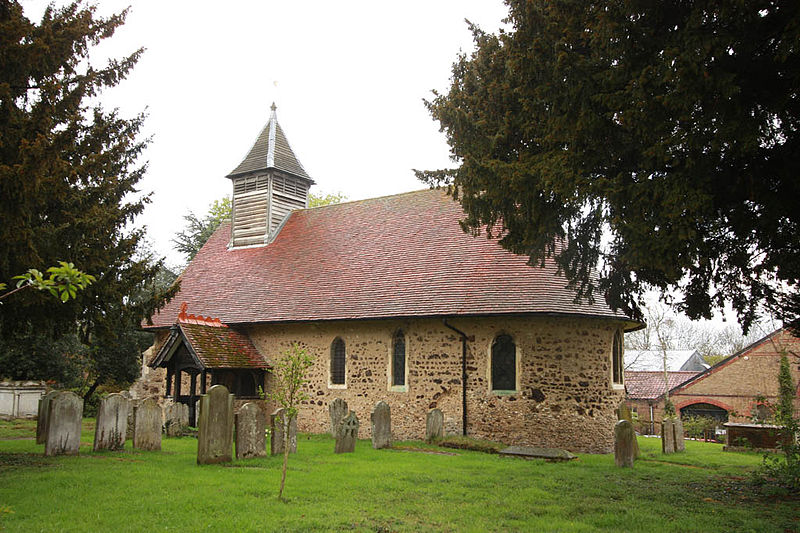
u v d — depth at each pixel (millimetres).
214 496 8602
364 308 18953
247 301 22188
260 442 12586
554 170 8766
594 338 16969
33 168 8750
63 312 11289
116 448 13039
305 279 21938
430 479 10688
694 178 7719
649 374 40812
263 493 8992
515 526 7641
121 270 12586
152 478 9766
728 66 7465
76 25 10758
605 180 8398
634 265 8992
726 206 8594
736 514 8555
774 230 8141
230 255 26156
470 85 11664
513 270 17844
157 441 13531
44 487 8867
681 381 38625
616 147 8672
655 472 12406
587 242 11203
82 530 6875
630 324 18391
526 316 16391
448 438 15977
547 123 9195
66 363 27359
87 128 11953
